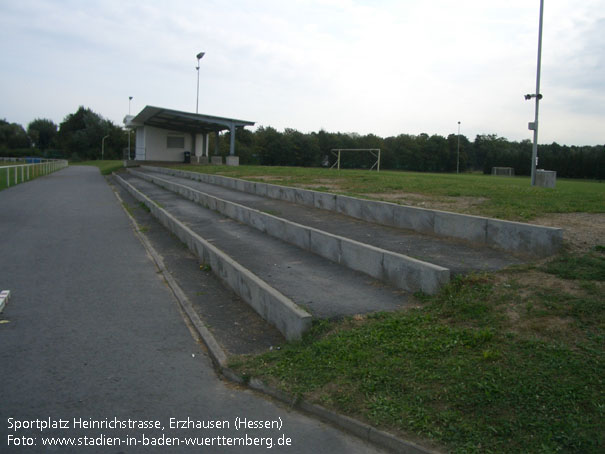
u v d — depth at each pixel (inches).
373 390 164.6
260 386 180.2
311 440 149.0
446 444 136.7
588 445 127.6
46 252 411.8
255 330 236.2
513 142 3951.8
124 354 211.5
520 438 133.7
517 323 192.7
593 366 156.8
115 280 331.6
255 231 475.5
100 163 3016.7
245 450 143.9
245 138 3469.5
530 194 549.6
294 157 2908.5
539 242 282.0
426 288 247.8
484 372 163.2
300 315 211.2
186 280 328.5
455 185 703.1
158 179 1016.2
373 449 144.0
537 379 154.8
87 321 251.1
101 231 520.4
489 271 256.2
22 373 190.7
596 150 2326.5
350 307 239.9
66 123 4119.1
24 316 255.6
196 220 549.3
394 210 421.7
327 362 185.8
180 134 1738.4
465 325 201.3
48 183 1189.1
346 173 1072.8
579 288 215.2
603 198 504.1
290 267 327.0
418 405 154.0
